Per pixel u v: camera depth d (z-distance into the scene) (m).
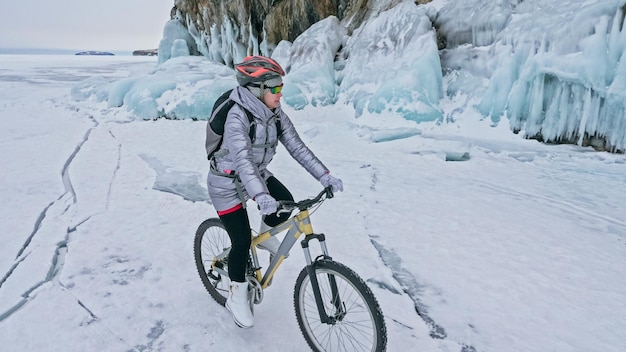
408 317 2.73
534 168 6.18
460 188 5.33
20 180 5.66
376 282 3.15
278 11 16.12
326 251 2.14
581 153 6.85
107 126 9.98
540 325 2.63
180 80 12.01
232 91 2.17
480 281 3.14
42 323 2.62
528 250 3.63
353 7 14.09
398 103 9.21
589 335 2.53
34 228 4.09
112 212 4.53
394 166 6.41
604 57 6.64
